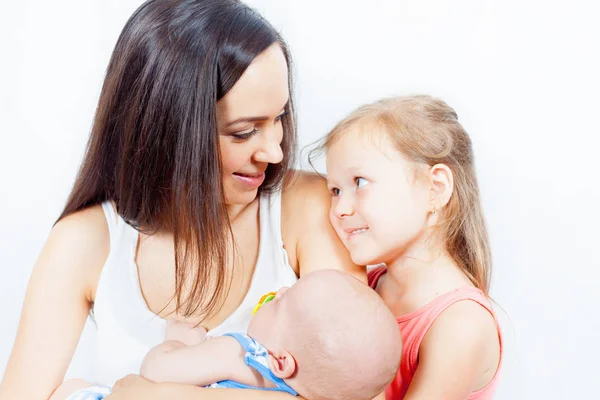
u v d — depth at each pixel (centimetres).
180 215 132
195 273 142
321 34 213
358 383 121
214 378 128
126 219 140
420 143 141
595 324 215
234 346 129
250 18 125
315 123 213
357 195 141
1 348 222
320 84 215
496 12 215
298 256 147
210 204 129
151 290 144
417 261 146
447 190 142
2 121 217
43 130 218
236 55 120
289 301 126
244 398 118
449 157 145
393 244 141
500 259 218
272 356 125
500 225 218
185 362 129
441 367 135
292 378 123
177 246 137
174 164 128
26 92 217
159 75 124
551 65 215
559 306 216
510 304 217
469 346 135
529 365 215
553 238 217
